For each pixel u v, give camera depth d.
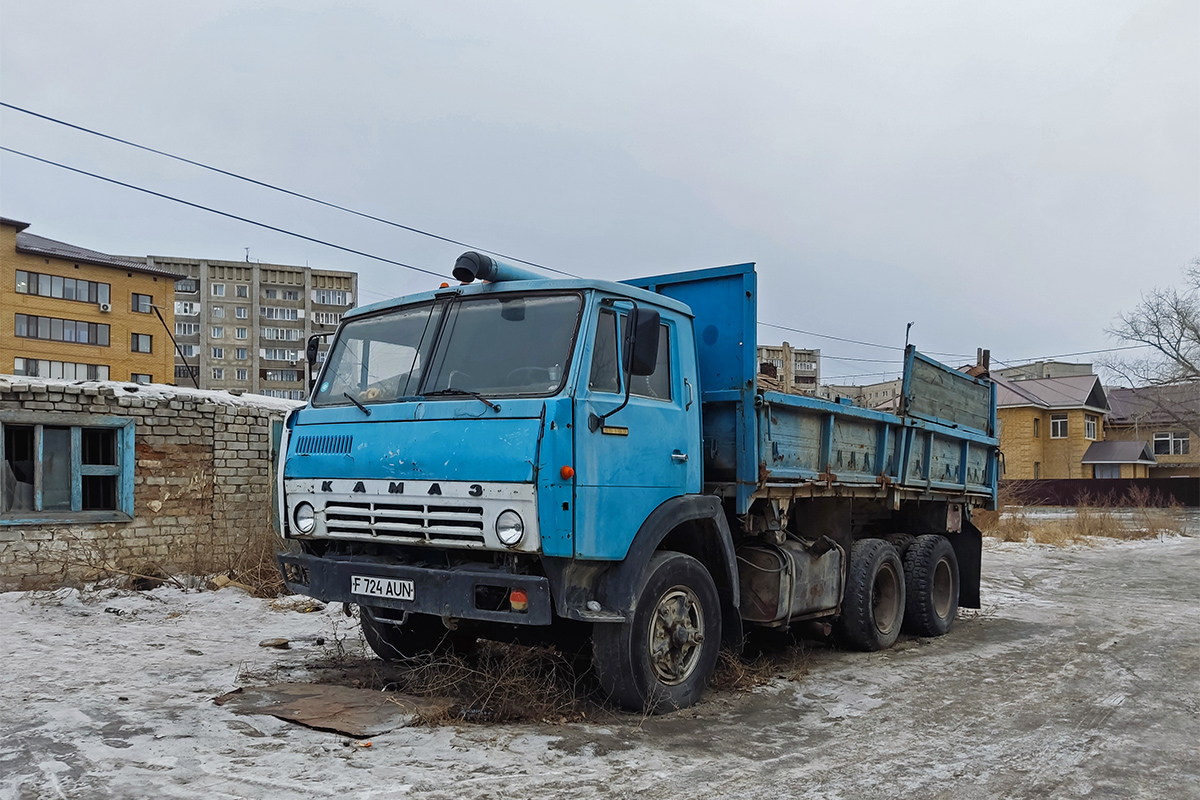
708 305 6.85
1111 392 68.06
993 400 11.66
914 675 7.20
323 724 4.87
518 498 4.80
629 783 4.31
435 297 5.88
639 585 5.30
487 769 4.37
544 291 5.46
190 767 4.20
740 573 6.82
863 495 8.22
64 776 4.04
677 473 5.85
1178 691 6.71
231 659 6.72
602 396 5.20
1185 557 20.17
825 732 5.43
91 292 56.66
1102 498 40.16
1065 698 6.45
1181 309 45.50
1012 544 22.05
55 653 6.71
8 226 52.91
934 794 4.34
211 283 88.44
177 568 10.45
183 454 10.89
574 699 5.55
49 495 9.88
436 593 5.08
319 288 93.00
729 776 4.50
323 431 5.67
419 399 5.42
